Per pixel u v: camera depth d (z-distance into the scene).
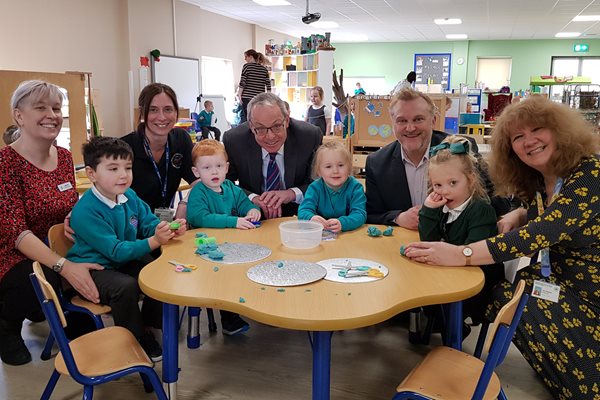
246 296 1.40
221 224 2.17
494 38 14.83
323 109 7.79
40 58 6.32
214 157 2.22
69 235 2.09
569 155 1.66
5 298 2.10
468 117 6.56
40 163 2.27
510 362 2.19
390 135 3.67
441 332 2.28
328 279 1.53
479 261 1.65
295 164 2.56
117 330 1.78
